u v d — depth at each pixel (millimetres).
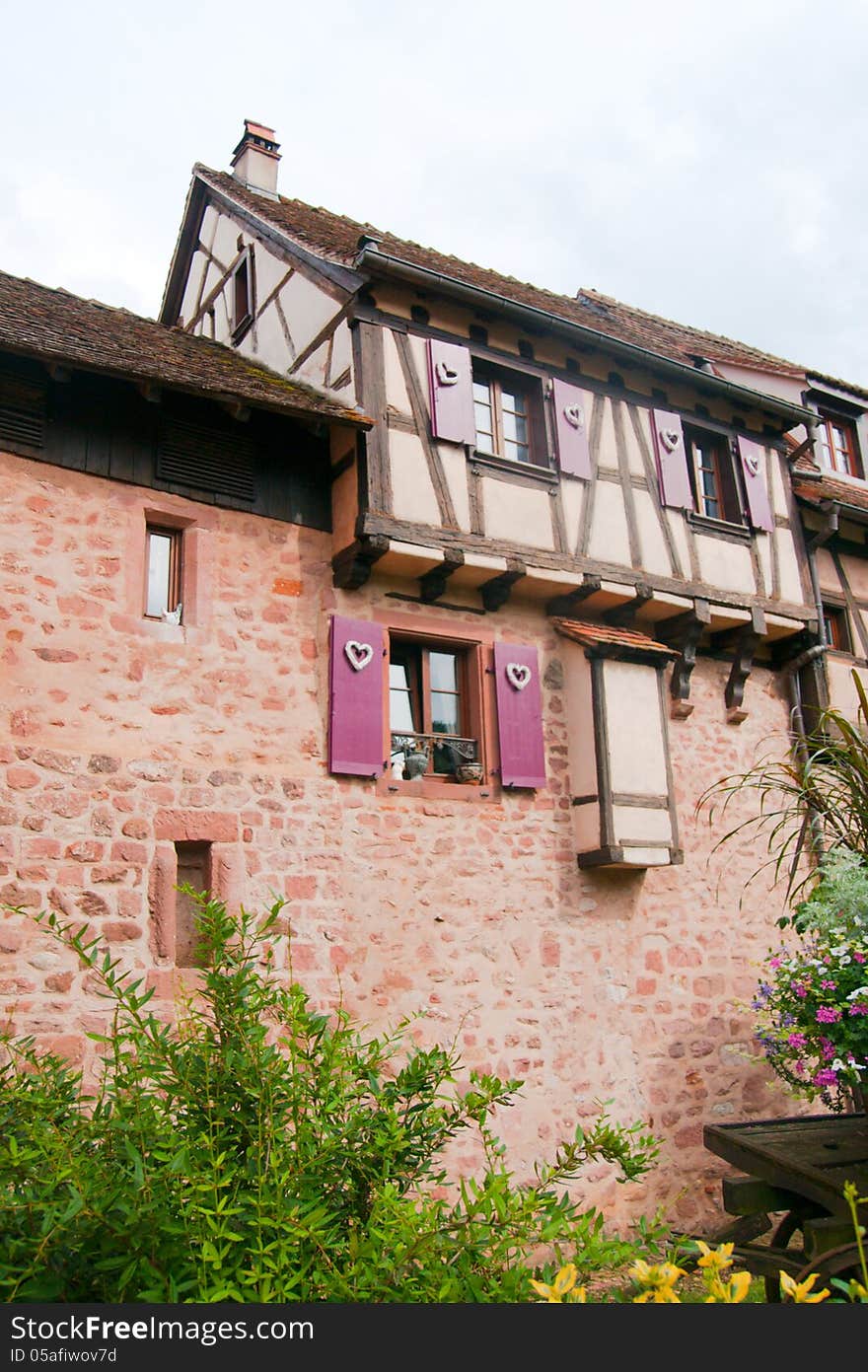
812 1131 5465
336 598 7680
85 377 6895
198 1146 2916
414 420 7824
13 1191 2756
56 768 6180
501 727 8148
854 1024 4789
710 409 9938
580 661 8586
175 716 6738
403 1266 2791
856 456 12586
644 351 9008
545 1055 7754
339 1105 3201
